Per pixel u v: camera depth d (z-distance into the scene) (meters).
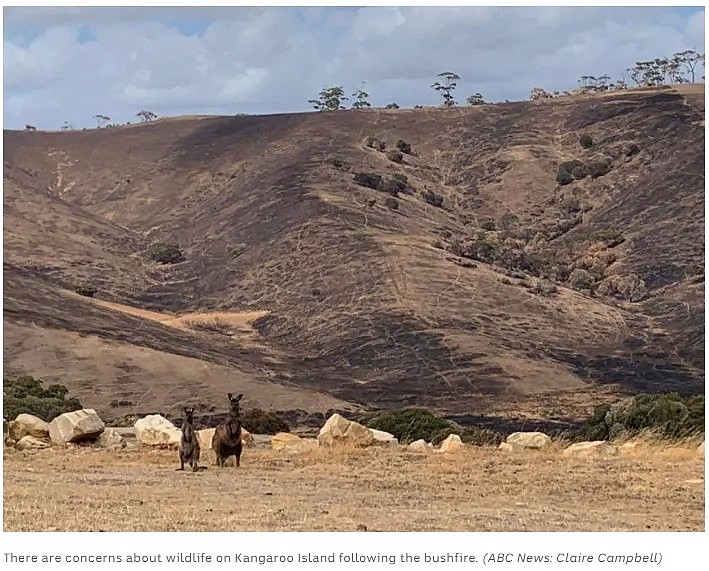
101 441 17.62
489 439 22.27
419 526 10.46
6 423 17.83
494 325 86.94
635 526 10.69
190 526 10.24
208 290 105.25
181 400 59.66
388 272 97.00
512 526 10.58
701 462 14.70
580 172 131.50
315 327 90.38
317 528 10.25
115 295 101.75
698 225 106.00
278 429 28.97
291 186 126.06
